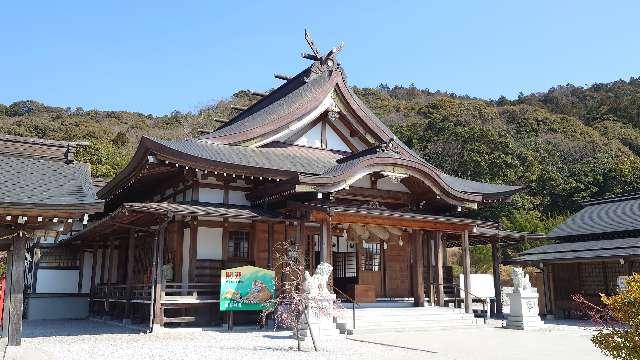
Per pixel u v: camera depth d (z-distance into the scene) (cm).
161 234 1611
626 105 8800
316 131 2222
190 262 1714
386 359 1062
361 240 2134
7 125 7081
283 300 1472
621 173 5066
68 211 1101
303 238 1720
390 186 2031
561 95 10775
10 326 1149
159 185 2117
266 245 1856
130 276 1920
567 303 2402
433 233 2214
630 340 608
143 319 1812
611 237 2428
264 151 2038
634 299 620
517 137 6750
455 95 12044
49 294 2548
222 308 1574
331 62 2497
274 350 1170
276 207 1822
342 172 1695
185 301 1599
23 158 1407
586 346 1320
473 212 4550
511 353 1186
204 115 8462
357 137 2286
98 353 1118
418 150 5444
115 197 2308
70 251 2652
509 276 3728
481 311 2327
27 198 1087
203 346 1235
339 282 2091
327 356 1090
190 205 1639
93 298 2528
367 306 1877
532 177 5016
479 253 3903
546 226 4125
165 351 1149
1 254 2467
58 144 1480
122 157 5094
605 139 7275
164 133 7612
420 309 1845
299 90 2455
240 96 9069
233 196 1866
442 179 1891
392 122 7875
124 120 8438
